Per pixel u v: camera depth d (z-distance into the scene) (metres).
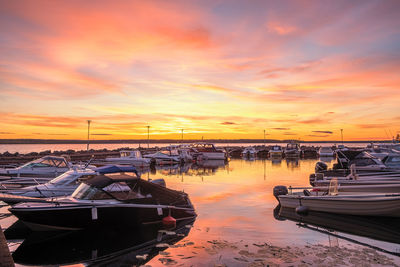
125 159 34.91
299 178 23.25
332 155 58.28
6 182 13.86
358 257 6.93
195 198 14.80
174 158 41.31
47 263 6.88
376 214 10.53
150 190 10.45
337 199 11.09
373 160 16.58
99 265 6.73
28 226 9.16
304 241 8.22
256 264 6.55
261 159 57.53
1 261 4.30
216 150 53.44
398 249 7.53
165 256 7.14
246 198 14.81
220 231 9.24
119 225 9.57
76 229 9.23
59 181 12.09
